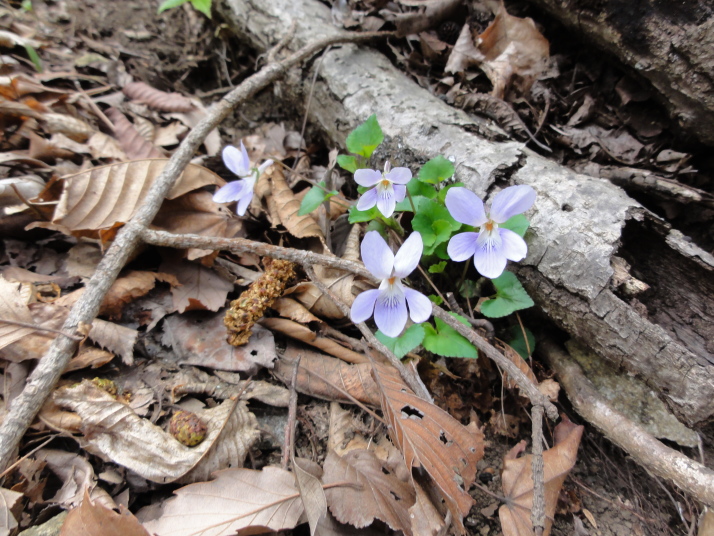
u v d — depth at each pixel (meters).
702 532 0.13
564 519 0.13
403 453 0.11
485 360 0.15
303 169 0.21
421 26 0.21
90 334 0.13
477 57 0.20
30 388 0.11
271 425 0.13
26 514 0.10
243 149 0.15
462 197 0.12
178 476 0.11
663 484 0.14
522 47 0.20
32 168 0.16
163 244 0.14
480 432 0.12
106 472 0.11
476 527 0.12
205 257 0.15
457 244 0.12
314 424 0.13
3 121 0.17
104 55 0.23
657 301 0.15
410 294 0.12
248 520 0.10
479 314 0.16
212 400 0.13
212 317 0.14
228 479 0.11
